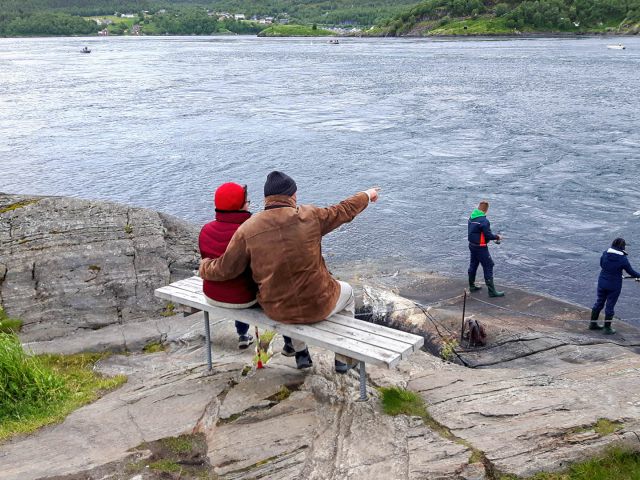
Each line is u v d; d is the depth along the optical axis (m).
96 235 9.88
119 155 27.45
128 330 7.70
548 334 9.62
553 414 4.84
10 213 10.32
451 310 10.80
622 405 5.01
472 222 11.71
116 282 8.93
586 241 15.18
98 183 22.98
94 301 8.53
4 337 6.29
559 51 90.94
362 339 4.72
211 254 5.14
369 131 31.33
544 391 5.29
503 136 28.64
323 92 48.53
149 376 6.04
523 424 4.69
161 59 93.81
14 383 5.57
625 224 16.30
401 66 72.25
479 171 22.42
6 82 58.41
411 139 28.84
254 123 34.81
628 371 6.43
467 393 5.26
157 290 5.87
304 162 25.02
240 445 4.50
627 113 33.69
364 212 18.14
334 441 4.50
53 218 10.24
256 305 5.28
